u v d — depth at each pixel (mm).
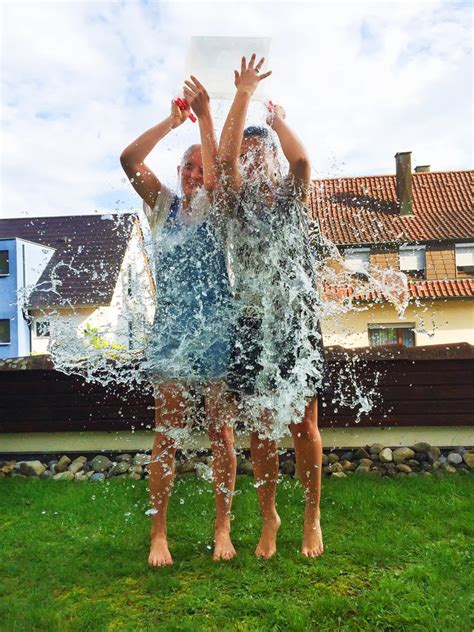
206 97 2291
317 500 2424
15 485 3750
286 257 2371
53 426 4379
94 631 1843
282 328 2371
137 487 3639
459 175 18281
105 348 3857
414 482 3498
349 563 2303
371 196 17594
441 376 4152
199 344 2402
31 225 23562
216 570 2248
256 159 2396
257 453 2398
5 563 2395
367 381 4172
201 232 2412
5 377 4438
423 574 2131
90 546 2557
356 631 1789
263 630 1810
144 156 2412
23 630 1856
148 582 2168
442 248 16156
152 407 4309
